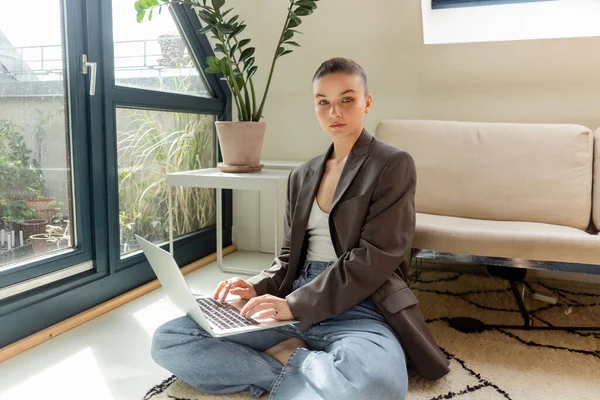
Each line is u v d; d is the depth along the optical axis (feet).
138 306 6.36
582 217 6.31
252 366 3.92
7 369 4.65
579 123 7.16
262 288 4.50
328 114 4.27
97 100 6.07
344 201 4.25
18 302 5.12
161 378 4.48
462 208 6.76
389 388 3.41
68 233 5.94
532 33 7.00
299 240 4.52
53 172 5.65
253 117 6.98
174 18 7.52
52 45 5.51
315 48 7.86
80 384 4.37
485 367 4.65
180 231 8.09
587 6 7.04
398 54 7.54
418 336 4.09
